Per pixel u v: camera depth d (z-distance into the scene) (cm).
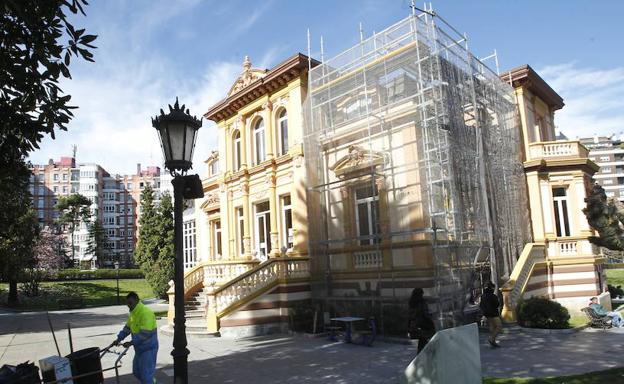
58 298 3822
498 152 2006
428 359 624
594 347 1223
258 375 1034
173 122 718
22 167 786
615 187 12138
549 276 2083
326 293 1764
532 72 2336
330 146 1897
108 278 5859
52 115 700
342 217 1822
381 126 1691
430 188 1545
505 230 1923
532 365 1040
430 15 1716
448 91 1677
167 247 3894
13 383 649
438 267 1488
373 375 995
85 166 11344
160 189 12231
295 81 2091
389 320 1533
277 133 2208
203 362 1197
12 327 2125
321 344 1424
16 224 2025
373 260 1677
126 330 809
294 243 2020
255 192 2291
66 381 700
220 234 2761
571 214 2183
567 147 2233
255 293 1689
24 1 625
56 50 669
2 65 645
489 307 1283
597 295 2078
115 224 11956
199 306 1953
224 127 2519
